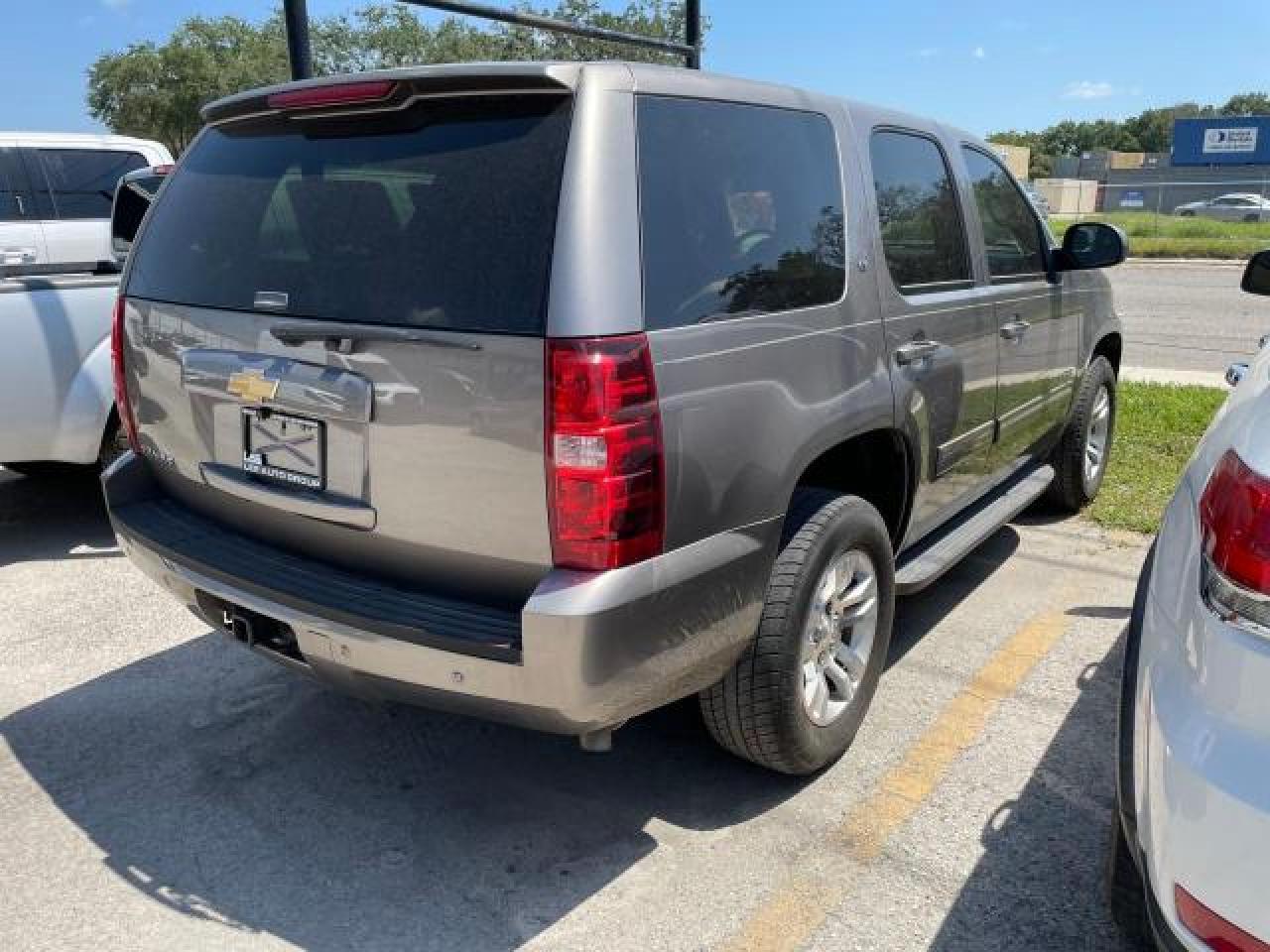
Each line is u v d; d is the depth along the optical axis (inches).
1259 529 71.3
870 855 114.3
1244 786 68.4
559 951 100.6
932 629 171.0
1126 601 182.2
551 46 550.3
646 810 122.8
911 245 142.0
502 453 93.3
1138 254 1075.9
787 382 110.3
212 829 120.0
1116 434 285.4
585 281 90.7
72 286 203.2
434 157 100.3
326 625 101.8
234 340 112.2
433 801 125.1
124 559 207.5
